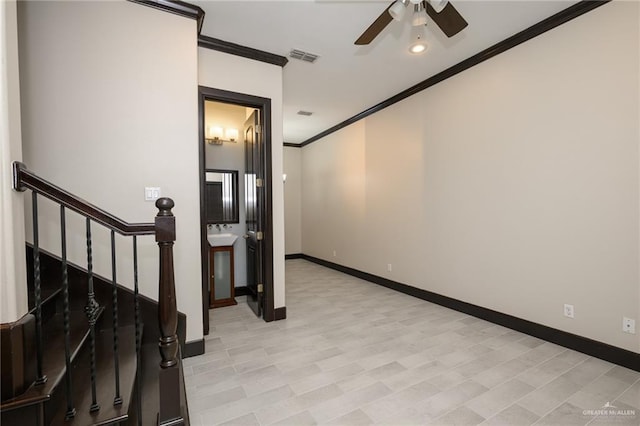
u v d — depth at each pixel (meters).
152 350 2.16
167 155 2.35
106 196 2.16
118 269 2.21
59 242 2.04
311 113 5.15
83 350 1.72
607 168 2.30
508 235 2.99
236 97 3.03
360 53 3.15
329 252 6.31
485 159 3.19
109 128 2.17
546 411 1.77
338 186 5.91
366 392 1.97
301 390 1.99
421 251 4.04
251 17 2.54
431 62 3.37
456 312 3.50
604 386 2.01
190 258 2.46
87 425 1.23
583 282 2.45
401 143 4.32
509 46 2.91
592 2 2.33
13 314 1.20
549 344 2.63
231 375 2.18
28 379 1.22
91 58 2.12
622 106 2.22
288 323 3.20
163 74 2.33
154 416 1.52
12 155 1.26
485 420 1.70
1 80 1.20
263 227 3.31
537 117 2.73
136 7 2.24
